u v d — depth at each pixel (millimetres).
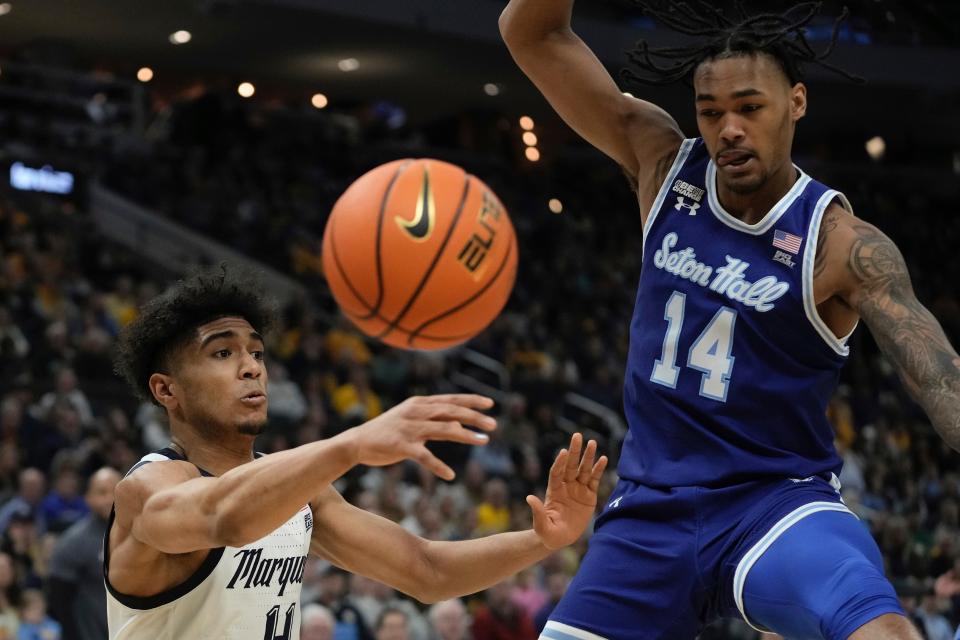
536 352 14992
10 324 10992
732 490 2582
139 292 13031
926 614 7258
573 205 21703
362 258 3334
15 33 18141
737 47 2611
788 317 2588
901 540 9461
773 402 2605
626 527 2699
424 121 22922
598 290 18516
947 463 15234
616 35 17422
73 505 8008
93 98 18734
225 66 20000
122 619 2867
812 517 2498
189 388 2941
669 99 18141
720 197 2723
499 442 11461
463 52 18781
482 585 3082
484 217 3406
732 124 2582
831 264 2562
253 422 2934
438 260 3316
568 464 2820
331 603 7207
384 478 9586
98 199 16922
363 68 19891
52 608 5945
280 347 12789
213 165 18734
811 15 2641
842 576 2342
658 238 2793
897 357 2404
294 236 17500
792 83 2645
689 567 2596
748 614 2525
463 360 14562
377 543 3090
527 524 9648
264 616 2893
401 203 3348
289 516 2465
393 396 12477
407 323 3391
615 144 3004
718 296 2658
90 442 9016
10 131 16922
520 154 22703
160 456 2922
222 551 2830
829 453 2666
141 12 17203
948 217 23312
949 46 19109
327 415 11336
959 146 23766
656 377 2709
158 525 2590
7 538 7359
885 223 22359
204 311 2990
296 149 19938
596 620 2658
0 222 13375
